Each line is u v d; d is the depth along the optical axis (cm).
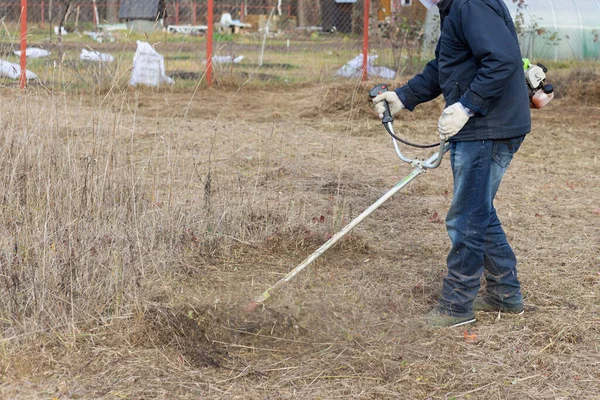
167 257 454
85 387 320
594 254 501
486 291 409
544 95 385
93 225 440
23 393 313
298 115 1053
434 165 377
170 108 1039
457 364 353
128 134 808
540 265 481
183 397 316
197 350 355
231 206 541
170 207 506
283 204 588
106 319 372
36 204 455
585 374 347
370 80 1217
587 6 1781
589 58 1748
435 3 371
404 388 331
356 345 366
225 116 1025
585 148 888
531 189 682
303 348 363
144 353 349
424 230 552
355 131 955
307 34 2302
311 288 435
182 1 2403
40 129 526
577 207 622
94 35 1443
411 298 424
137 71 1207
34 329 352
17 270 386
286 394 322
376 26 1380
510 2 1750
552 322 396
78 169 486
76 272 390
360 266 476
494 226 395
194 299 407
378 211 591
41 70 1045
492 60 343
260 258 482
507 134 366
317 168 732
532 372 348
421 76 403
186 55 1498
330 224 536
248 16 2772
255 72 1362
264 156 770
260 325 379
